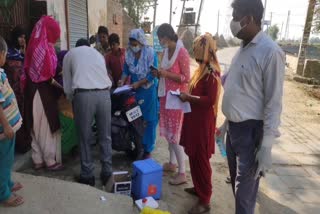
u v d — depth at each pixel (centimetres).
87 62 335
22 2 446
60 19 591
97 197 308
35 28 359
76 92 333
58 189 309
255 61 228
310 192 407
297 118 789
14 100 260
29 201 283
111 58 512
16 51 366
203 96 311
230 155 273
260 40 231
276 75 222
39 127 371
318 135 656
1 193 264
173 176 409
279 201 380
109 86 353
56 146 388
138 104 427
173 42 371
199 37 314
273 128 226
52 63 359
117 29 1422
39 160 387
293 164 495
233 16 234
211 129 321
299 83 1333
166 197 357
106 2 1127
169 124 379
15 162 375
